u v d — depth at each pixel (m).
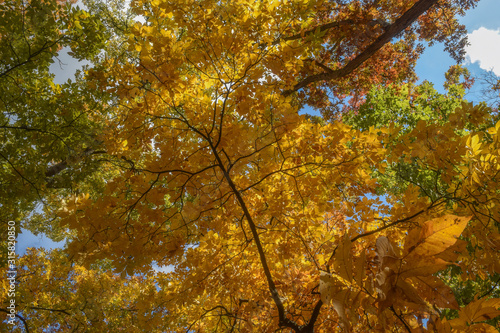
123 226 3.05
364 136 3.28
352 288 0.92
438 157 2.96
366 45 9.71
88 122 5.24
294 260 3.89
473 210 2.83
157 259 3.75
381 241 0.95
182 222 3.27
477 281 5.49
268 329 3.61
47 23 4.51
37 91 5.06
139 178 3.34
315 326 3.55
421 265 0.89
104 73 3.91
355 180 3.54
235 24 3.25
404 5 10.13
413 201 3.37
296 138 3.56
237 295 3.88
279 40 3.28
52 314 6.21
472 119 3.13
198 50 3.30
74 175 5.10
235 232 3.65
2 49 4.39
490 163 2.66
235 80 3.28
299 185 3.72
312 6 3.13
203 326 4.62
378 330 1.84
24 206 4.64
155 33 3.03
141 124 3.48
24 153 4.82
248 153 3.04
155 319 4.63
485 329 1.00
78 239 2.97
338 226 4.47
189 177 3.21
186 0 3.12
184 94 3.54
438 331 1.05
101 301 6.29
